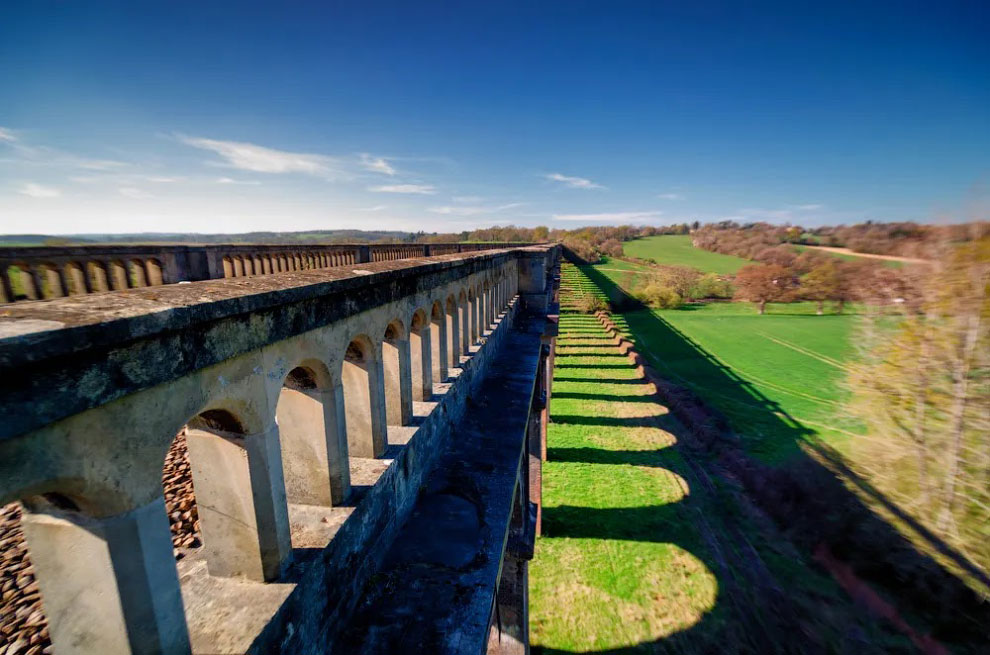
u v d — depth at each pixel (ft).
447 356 23.21
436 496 17.04
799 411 100.99
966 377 46.88
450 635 11.15
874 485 55.57
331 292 11.07
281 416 11.61
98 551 6.60
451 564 13.52
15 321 5.29
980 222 45.98
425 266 18.15
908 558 48.55
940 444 48.91
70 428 5.74
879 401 54.95
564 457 80.69
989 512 45.29
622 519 63.21
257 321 8.72
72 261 19.79
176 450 17.70
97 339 5.60
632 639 44.75
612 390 116.47
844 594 49.57
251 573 9.30
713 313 217.56
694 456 81.41
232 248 29.60
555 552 56.54
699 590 50.78
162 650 7.32
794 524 59.62
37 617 9.89
